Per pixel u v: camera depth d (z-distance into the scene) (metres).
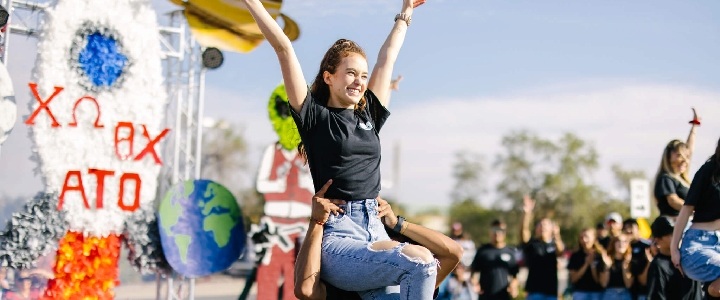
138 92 6.71
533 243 9.30
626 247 9.05
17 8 6.43
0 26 6.14
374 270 2.95
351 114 3.15
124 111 6.65
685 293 6.90
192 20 6.99
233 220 7.25
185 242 6.94
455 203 42.41
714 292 4.82
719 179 4.83
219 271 7.11
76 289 6.39
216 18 7.00
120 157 6.62
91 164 6.48
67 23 6.40
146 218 6.76
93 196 6.48
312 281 3.00
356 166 3.09
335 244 3.05
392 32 3.61
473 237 41.34
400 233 3.36
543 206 39.38
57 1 6.41
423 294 2.86
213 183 7.18
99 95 6.54
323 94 3.24
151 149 6.78
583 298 9.22
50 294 6.32
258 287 7.48
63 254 6.36
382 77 3.46
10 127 6.12
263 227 7.54
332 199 3.10
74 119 6.42
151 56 6.79
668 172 7.05
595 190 39.38
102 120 6.54
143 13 6.79
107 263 6.55
